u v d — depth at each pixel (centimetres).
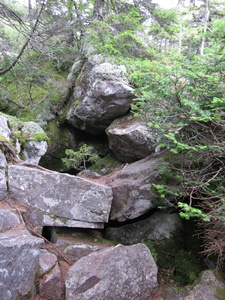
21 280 275
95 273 301
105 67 693
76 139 933
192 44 1023
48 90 924
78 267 311
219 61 289
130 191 446
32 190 373
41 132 609
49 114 897
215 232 314
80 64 906
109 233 465
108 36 724
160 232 435
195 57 332
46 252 335
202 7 955
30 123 625
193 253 398
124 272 315
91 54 795
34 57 930
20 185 370
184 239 426
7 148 420
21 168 373
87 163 906
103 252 319
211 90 300
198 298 299
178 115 313
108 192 411
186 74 292
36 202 372
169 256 398
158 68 305
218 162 342
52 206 377
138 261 331
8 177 368
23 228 330
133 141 633
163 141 361
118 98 691
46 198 376
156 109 344
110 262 312
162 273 369
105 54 735
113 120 766
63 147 902
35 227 359
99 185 407
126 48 740
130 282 316
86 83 781
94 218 395
